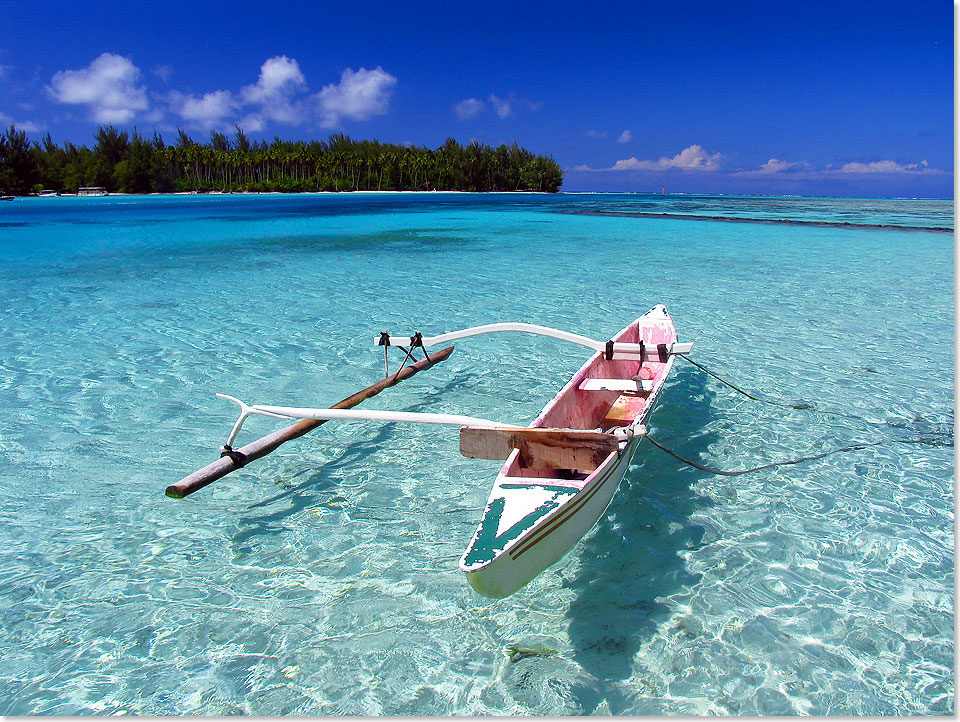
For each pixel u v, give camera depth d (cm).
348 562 392
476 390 696
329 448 556
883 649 316
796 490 470
